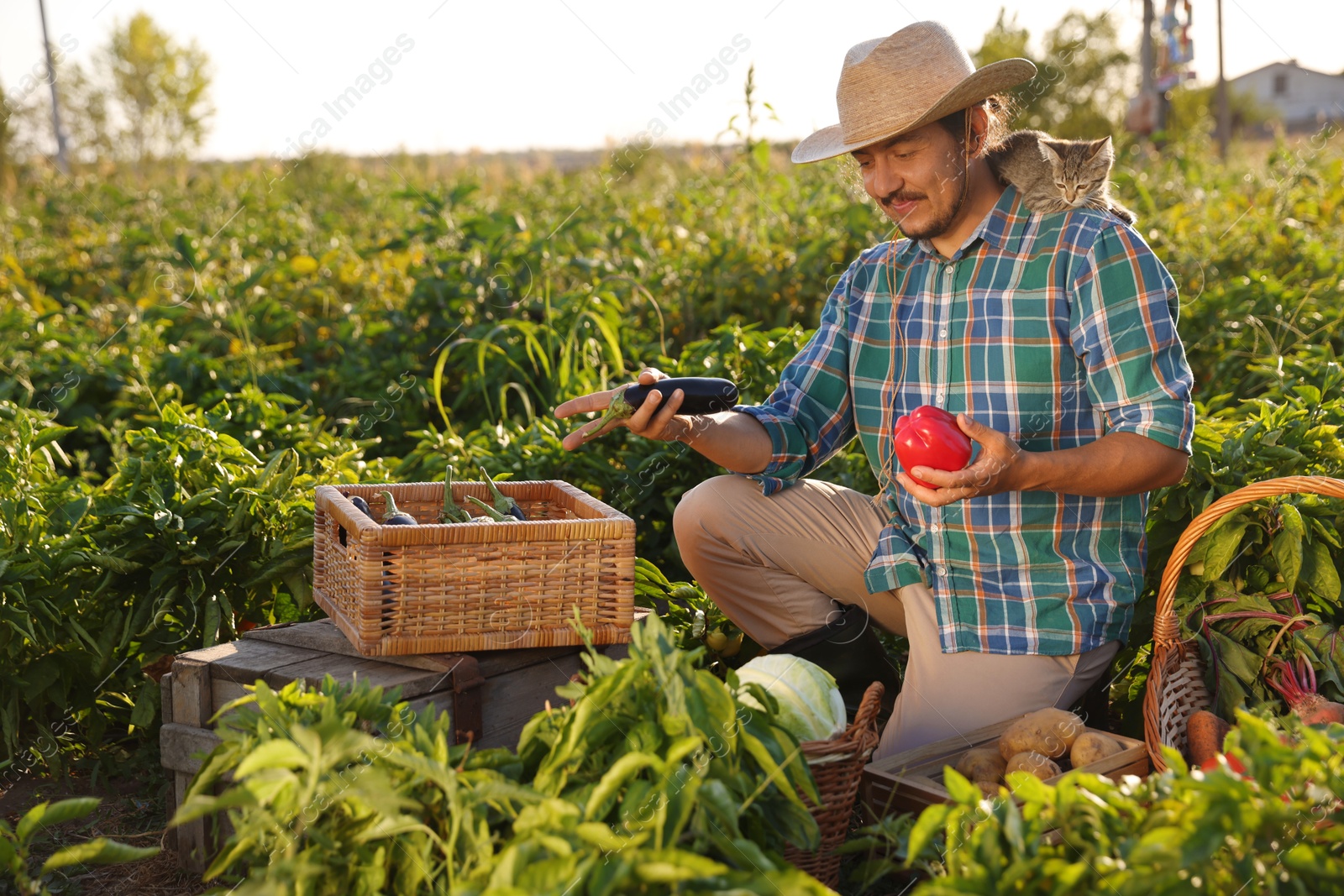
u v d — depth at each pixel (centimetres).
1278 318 484
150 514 325
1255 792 173
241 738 212
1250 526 304
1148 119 1241
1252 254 619
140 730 329
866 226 603
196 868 257
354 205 1312
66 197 1252
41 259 881
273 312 648
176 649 326
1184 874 167
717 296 593
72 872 260
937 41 264
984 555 273
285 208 1058
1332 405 344
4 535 321
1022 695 269
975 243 275
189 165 1809
